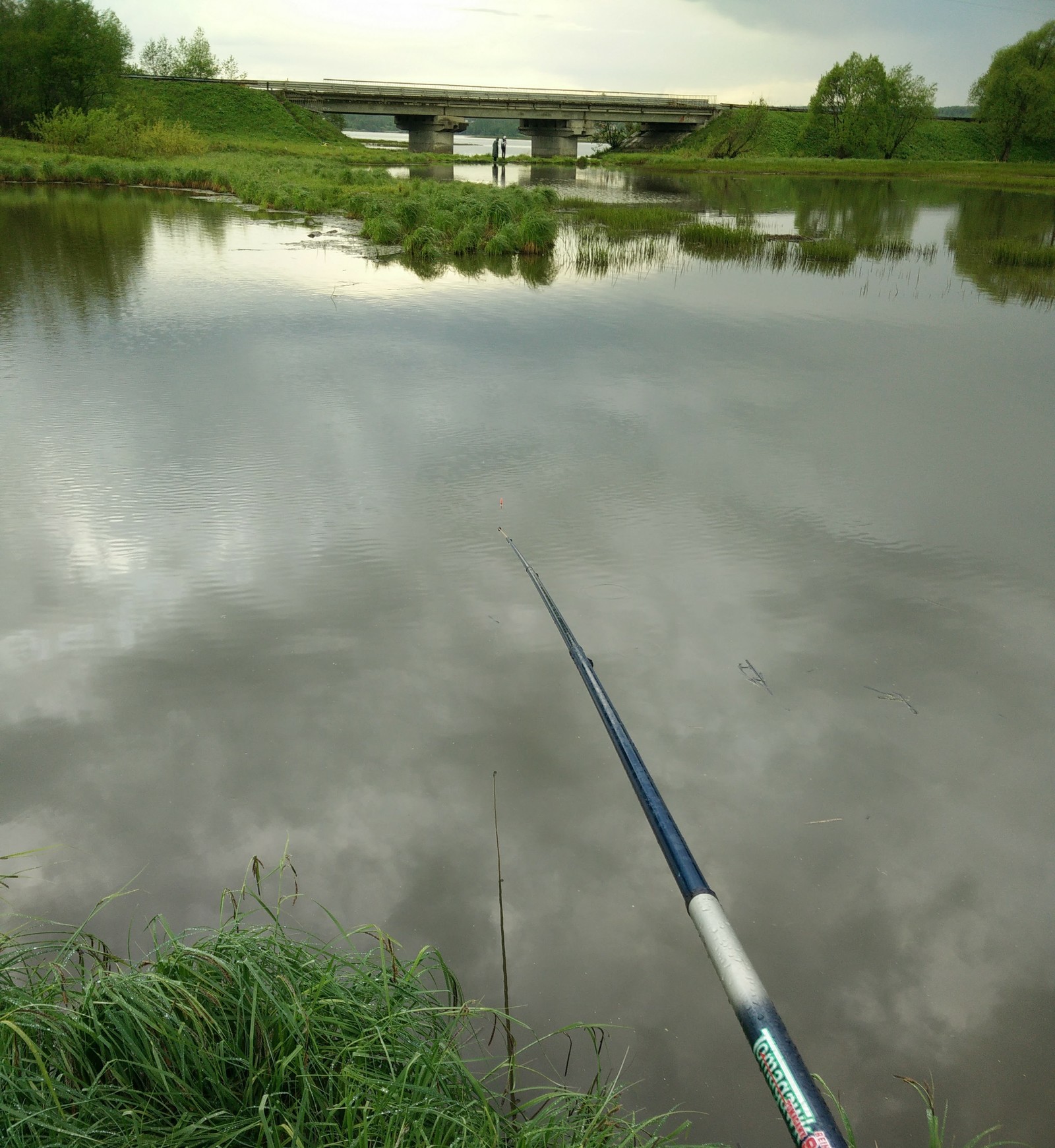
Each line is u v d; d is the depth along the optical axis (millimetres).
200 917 3109
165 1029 1991
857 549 6125
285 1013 2025
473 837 3553
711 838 3584
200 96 67562
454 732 4168
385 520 6387
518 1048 2711
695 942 3117
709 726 4250
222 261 18828
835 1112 2555
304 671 4594
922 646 4965
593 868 3420
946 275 18547
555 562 5824
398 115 79938
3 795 3689
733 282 17406
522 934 3119
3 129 54406
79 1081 1946
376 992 2328
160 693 4398
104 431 8172
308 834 3533
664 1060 2699
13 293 14680
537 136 83625
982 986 2986
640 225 26625
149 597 5277
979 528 6496
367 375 10234
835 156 72875
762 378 10445
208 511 6496
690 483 7191
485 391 9688
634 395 9656
